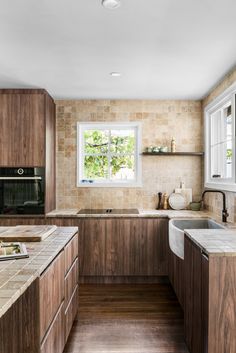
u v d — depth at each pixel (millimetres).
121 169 4195
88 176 4203
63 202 4066
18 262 1557
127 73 3021
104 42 2318
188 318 2201
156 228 3525
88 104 4047
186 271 2299
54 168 3996
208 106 3707
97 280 3621
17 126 3518
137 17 1947
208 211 3787
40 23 2023
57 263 1856
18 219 3525
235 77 2855
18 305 1481
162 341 2316
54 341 1770
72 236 2344
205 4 1803
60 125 4055
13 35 2193
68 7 1832
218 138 3719
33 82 3305
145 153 3900
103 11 1875
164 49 2449
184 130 4062
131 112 4043
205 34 2189
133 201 4062
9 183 3545
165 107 4055
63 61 2701
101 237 3525
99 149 4211
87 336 2381
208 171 3818
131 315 2756
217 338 1679
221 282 1680
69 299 2252
